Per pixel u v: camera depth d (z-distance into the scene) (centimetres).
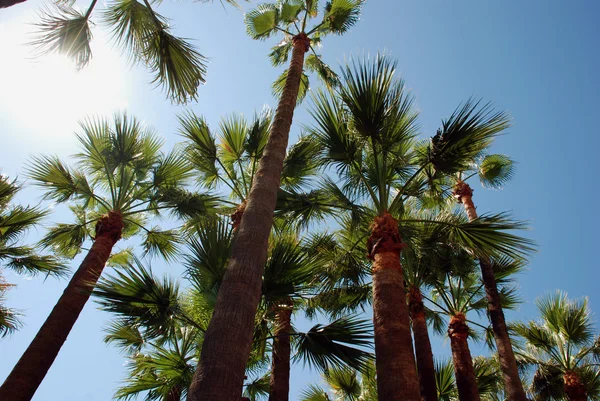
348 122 630
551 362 1080
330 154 684
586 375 1035
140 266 544
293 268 541
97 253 668
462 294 1026
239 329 310
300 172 854
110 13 547
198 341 694
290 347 714
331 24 970
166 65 567
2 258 908
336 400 1063
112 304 539
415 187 763
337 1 948
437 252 859
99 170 882
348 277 830
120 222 743
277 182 471
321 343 548
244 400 419
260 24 1013
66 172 853
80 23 508
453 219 791
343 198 775
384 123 601
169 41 559
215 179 908
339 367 562
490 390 1068
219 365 283
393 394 389
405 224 780
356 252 847
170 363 657
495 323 911
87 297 607
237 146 865
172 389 661
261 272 368
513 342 1138
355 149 670
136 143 853
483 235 639
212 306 568
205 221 574
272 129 546
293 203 774
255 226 398
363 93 589
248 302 332
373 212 686
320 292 813
